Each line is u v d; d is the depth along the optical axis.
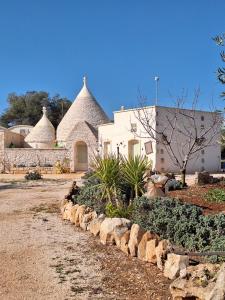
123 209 9.91
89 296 5.58
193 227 7.54
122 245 7.75
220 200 11.45
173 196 12.04
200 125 33.03
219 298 4.54
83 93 49.22
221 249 6.41
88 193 12.19
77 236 9.24
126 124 34.44
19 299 5.53
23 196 17.70
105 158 11.93
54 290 5.84
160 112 31.16
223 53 6.99
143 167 11.91
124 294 5.61
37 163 42.56
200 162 34.00
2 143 42.81
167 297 5.42
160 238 7.37
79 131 42.81
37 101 75.31
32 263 7.19
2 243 8.66
